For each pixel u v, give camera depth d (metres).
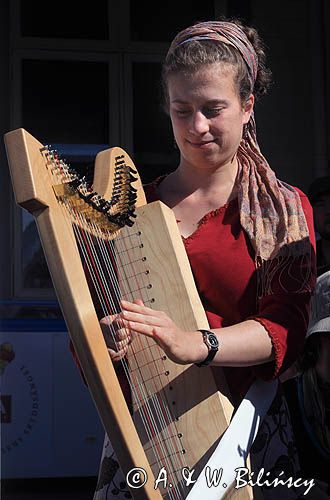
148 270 2.95
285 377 3.86
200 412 2.87
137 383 2.88
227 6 9.47
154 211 2.99
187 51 2.96
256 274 3.02
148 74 9.54
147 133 9.53
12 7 9.31
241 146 3.20
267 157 9.34
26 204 2.38
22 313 7.43
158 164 9.55
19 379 7.25
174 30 9.55
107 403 2.46
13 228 8.91
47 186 2.42
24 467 7.21
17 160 2.37
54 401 7.28
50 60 9.40
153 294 2.94
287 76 9.38
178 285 2.93
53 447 7.25
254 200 3.08
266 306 3.00
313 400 3.52
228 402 2.91
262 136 9.34
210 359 2.80
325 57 9.27
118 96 9.48
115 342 2.77
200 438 2.86
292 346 2.93
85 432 7.30
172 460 2.86
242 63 3.00
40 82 9.40
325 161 9.24
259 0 9.41
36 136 9.38
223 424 2.86
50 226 2.39
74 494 7.24
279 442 3.03
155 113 9.52
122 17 9.47
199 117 2.97
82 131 9.45
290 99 9.37
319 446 3.50
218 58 2.95
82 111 9.45
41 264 8.94
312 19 9.28
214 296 3.04
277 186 3.12
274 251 3.01
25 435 7.23
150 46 9.50
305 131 9.36
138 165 9.52
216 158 3.03
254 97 3.21
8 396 7.23
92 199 2.62
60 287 2.40
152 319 2.71
